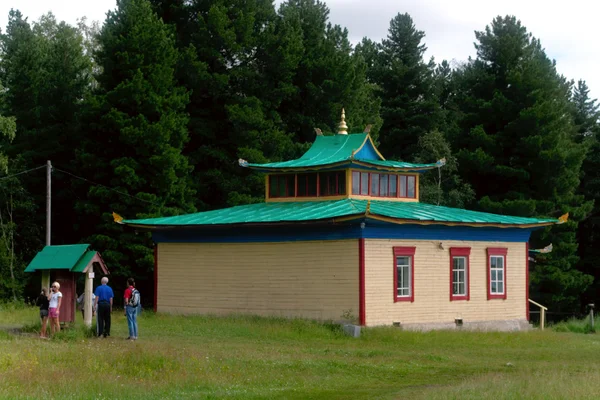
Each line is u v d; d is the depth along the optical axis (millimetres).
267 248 39844
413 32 89500
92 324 33969
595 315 63656
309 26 68750
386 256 37594
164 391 20469
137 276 54812
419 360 28781
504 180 64625
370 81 87125
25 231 59969
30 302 58969
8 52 70812
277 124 63688
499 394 19266
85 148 56094
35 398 18250
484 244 42938
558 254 63844
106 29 60000
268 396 20344
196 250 42500
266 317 39062
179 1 64875
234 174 62688
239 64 64062
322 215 37594
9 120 47375
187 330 35375
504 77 66688
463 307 41375
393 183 44156
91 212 55000
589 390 19750
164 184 54875
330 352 30016
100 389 19859
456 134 67875
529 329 44031
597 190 73062
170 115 55219
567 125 67500
